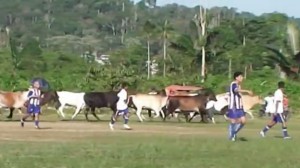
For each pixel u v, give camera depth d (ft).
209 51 190.39
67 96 98.27
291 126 92.27
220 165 42.73
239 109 61.77
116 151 49.75
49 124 83.30
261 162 44.55
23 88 141.69
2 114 108.27
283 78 154.92
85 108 98.48
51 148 51.24
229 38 215.51
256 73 181.88
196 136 67.62
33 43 266.16
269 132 77.20
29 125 79.71
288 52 155.43
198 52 189.57
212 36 192.03
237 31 233.14
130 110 123.65
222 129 81.41
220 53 196.03
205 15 187.21
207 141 60.13
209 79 158.10
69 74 182.19
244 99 109.29
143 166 41.70
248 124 94.53
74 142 57.31
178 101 99.09
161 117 107.96
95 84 146.51
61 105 99.14
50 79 159.02
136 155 47.44
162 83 157.48
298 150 52.80
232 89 61.72
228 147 54.44
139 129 77.71
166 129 79.25
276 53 155.53
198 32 194.08
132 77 153.28
